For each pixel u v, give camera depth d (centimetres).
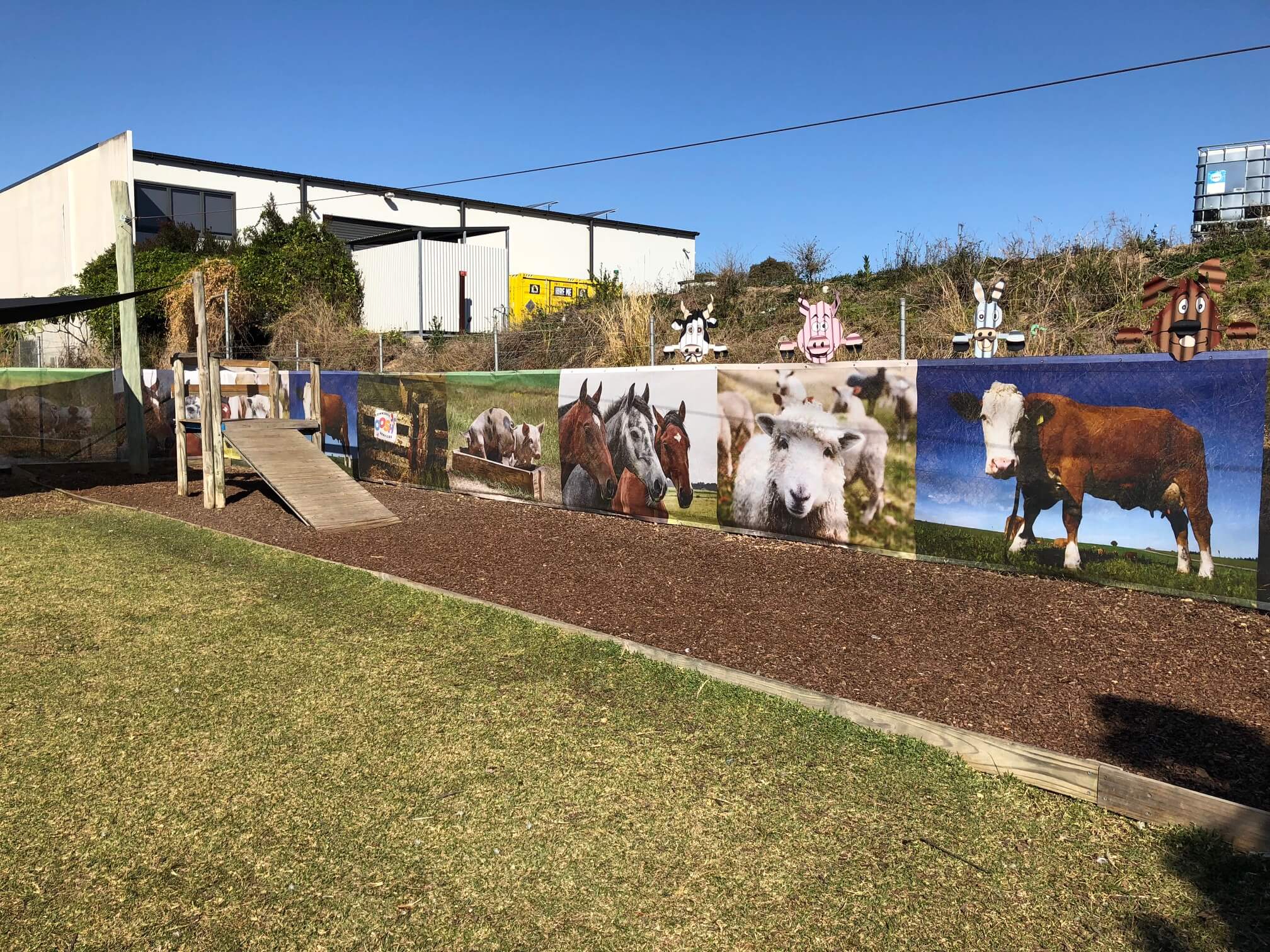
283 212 3481
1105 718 503
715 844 388
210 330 2484
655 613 730
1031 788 430
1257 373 663
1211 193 1491
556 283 3153
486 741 491
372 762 467
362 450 1644
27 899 352
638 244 4562
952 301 1369
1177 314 703
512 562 934
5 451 2120
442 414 1448
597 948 323
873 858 376
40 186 3644
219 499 1307
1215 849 369
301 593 807
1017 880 359
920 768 450
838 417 932
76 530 1127
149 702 549
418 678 588
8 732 505
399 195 3797
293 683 581
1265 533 662
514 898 353
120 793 436
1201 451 692
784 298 1764
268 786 442
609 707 535
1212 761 446
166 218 3170
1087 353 1132
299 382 1803
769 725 503
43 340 2900
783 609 734
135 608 760
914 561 870
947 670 585
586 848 386
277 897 354
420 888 359
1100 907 341
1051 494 780
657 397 1112
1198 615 665
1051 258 1444
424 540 1062
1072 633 645
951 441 844
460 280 2925
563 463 1248
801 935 329
